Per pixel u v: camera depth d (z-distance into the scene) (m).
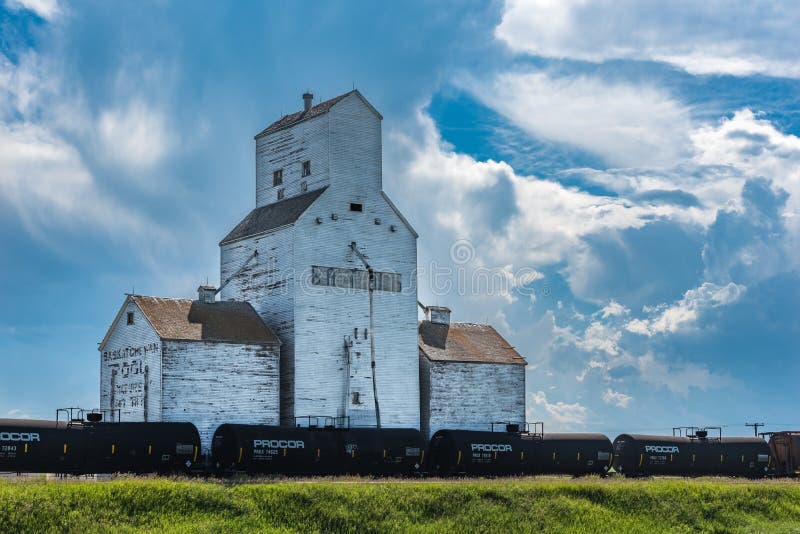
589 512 63.53
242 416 78.31
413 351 88.56
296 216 83.88
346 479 70.44
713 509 67.81
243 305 84.44
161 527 52.56
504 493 63.31
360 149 88.88
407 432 77.81
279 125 93.19
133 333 79.50
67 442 64.69
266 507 56.44
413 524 58.12
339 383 83.69
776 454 89.19
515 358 95.25
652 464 83.25
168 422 70.56
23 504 51.44
